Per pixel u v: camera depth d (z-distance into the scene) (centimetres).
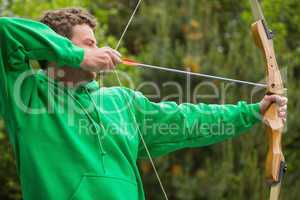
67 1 2647
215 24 2981
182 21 3038
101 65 923
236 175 2578
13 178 2884
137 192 978
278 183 1059
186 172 2658
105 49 931
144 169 2712
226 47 3061
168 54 2780
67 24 983
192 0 3044
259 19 1094
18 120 927
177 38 3055
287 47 3108
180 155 2752
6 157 2811
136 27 3275
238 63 2639
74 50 912
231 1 3294
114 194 936
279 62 2742
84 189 923
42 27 920
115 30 3425
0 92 935
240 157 2553
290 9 3180
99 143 953
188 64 2708
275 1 3067
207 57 2752
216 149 2705
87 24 996
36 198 930
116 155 963
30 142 925
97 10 3031
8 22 903
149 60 2770
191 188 2602
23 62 923
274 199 1056
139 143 1045
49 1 2911
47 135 930
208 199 2567
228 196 2520
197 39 2914
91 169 934
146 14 3231
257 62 2644
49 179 920
